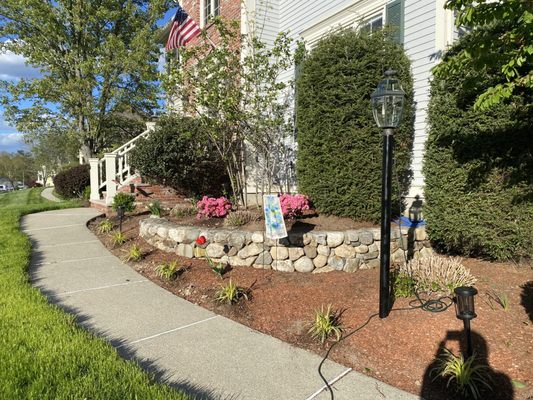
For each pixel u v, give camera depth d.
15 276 4.60
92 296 4.36
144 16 17.27
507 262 4.59
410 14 6.35
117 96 16.33
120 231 6.90
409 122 5.82
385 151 3.54
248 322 3.76
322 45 5.81
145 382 2.53
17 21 16.25
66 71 16.66
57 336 3.08
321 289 4.30
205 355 3.10
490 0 4.52
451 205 4.84
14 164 62.22
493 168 4.48
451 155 4.84
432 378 2.75
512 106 4.30
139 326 3.62
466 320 2.80
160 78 6.94
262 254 5.04
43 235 7.41
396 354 3.04
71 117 17.23
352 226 5.49
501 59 3.27
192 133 7.83
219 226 5.82
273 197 4.57
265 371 2.88
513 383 2.64
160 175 8.21
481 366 2.69
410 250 5.39
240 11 9.07
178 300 4.31
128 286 4.73
